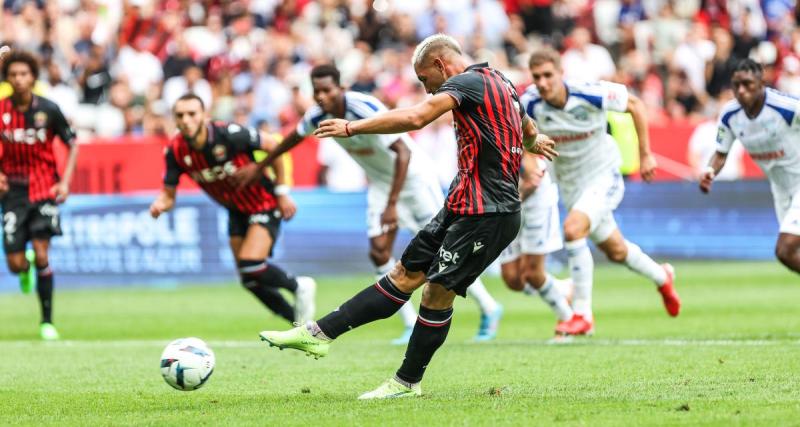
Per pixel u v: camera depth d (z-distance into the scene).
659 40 70.75
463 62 19.77
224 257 55.78
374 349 30.78
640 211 57.97
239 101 61.75
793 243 29.56
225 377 24.64
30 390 22.97
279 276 33.66
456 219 19.11
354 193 56.34
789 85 68.50
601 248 32.94
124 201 55.47
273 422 17.73
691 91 66.75
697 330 33.22
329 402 19.89
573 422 16.91
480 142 18.91
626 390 20.48
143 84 65.81
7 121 35.31
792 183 30.52
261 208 33.34
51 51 64.12
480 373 24.17
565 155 31.52
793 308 39.22
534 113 31.25
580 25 72.56
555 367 24.77
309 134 31.02
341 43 69.25
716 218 58.09
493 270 57.12
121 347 32.25
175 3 70.88
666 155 59.41
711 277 52.03
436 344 19.73
